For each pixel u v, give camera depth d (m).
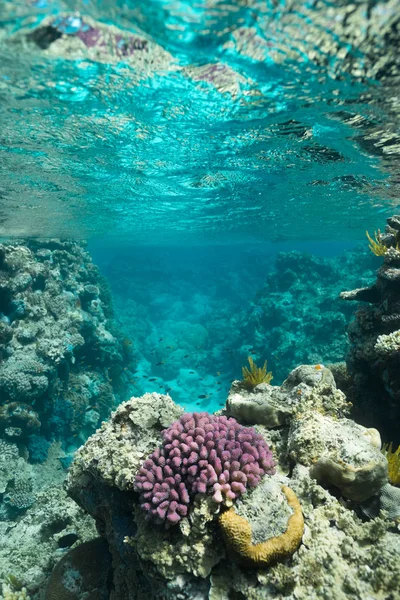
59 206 16.94
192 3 4.32
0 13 4.39
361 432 4.51
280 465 4.68
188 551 3.51
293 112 7.75
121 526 4.32
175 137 9.30
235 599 3.33
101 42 5.13
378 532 3.63
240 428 4.51
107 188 14.55
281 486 4.01
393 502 4.02
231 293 41.41
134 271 42.97
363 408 7.75
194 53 5.45
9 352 13.41
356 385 7.86
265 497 3.81
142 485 3.86
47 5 4.30
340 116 7.90
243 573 3.42
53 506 8.30
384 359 6.67
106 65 5.79
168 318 37.88
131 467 4.25
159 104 7.37
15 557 7.24
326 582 3.22
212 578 3.45
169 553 3.58
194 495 3.84
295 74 6.09
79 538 7.00
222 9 4.43
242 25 4.76
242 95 6.96
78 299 17.91
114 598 4.46
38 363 13.37
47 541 7.62
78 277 18.91
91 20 4.62
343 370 8.73
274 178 13.47
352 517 3.84
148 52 5.43
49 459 13.78
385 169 12.05
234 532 3.38
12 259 14.59
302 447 4.43
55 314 15.81
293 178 13.48
